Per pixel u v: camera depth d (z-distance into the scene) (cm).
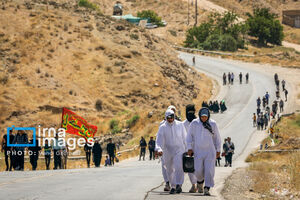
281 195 1339
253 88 9488
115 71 8288
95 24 9906
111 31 9831
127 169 2375
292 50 17700
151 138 4150
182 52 13838
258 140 5522
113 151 3384
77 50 8662
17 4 9600
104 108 7281
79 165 4012
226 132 6147
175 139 1251
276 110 7256
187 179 1627
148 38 10256
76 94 7394
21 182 1435
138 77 8219
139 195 1095
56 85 7444
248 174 1888
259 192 1327
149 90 8006
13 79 7244
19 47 8219
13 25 8812
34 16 9338
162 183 1415
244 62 12544
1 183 1395
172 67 9331
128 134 5791
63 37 8944
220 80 10362
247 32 19050
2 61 7694
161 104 7781
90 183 1403
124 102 7650
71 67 8125
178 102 8038
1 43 8231
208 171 1166
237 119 7044
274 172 2148
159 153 1229
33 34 8694
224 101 8012
